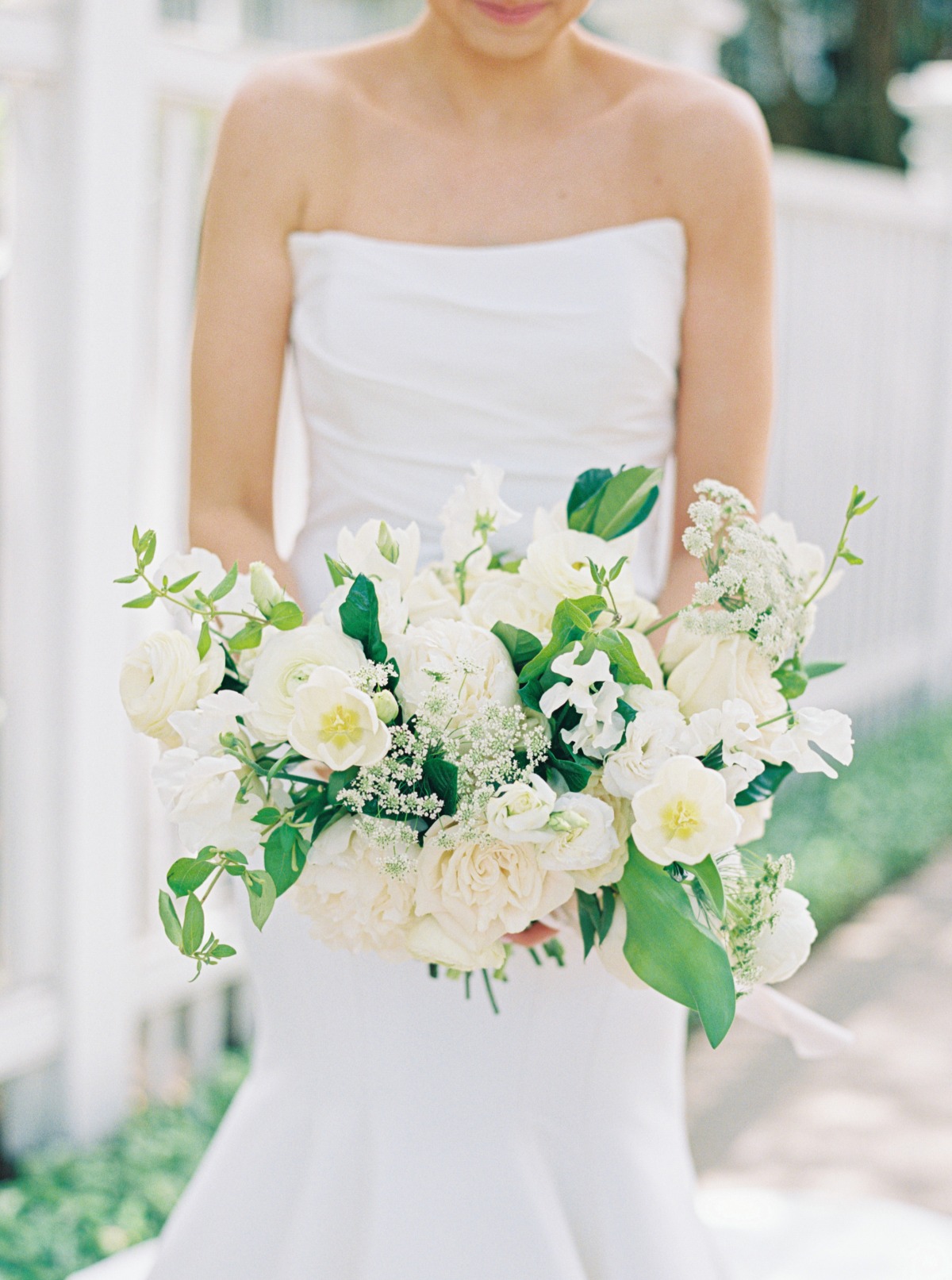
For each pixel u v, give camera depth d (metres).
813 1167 3.52
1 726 3.16
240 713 1.49
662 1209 2.00
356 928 1.60
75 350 3.05
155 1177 3.12
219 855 1.49
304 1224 2.01
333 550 2.10
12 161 3.04
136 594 3.23
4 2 2.96
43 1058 3.24
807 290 5.79
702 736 1.51
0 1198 3.00
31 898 3.20
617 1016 2.01
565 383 2.04
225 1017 3.84
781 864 1.58
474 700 1.50
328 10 10.65
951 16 11.59
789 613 1.60
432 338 2.05
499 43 1.98
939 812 5.91
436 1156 1.97
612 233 2.05
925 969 4.69
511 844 1.52
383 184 2.10
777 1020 2.21
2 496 3.12
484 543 1.74
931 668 7.29
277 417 2.15
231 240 2.08
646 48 4.71
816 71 11.61
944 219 6.94
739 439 2.06
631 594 1.65
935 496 7.21
